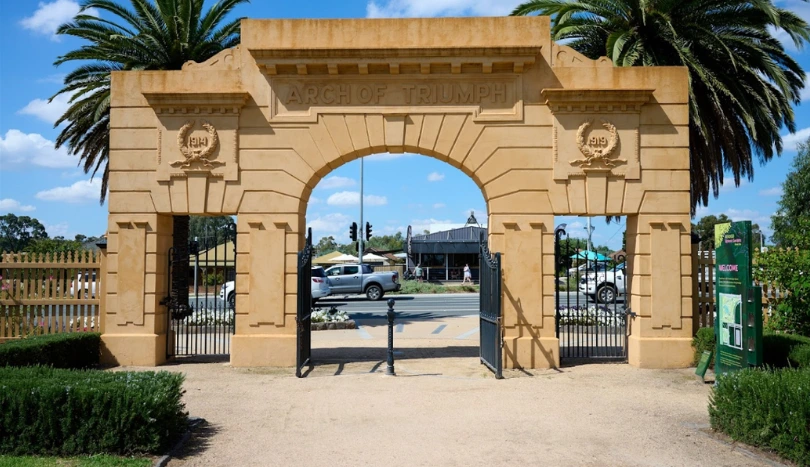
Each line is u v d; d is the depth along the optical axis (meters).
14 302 12.66
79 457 6.12
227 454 6.49
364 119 11.84
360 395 9.23
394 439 6.99
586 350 13.67
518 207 11.74
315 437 7.09
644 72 11.84
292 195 11.81
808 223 12.33
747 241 9.33
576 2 16.25
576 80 11.82
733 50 15.43
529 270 11.66
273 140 11.85
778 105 14.80
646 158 11.75
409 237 53.66
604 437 7.06
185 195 11.80
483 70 11.68
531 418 7.89
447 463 6.18
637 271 11.80
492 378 10.55
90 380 6.85
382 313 23.92
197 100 11.68
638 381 10.34
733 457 6.38
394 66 11.57
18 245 74.94
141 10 17.53
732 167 16.20
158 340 11.88
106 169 18.84
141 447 6.32
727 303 9.91
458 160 11.77
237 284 11.79
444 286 40.44
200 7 17.88
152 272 11.86
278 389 9.70
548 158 11.76
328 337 16.55
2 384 6.43
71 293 12.76
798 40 15.16
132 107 11.90
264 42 11.92
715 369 10.29
